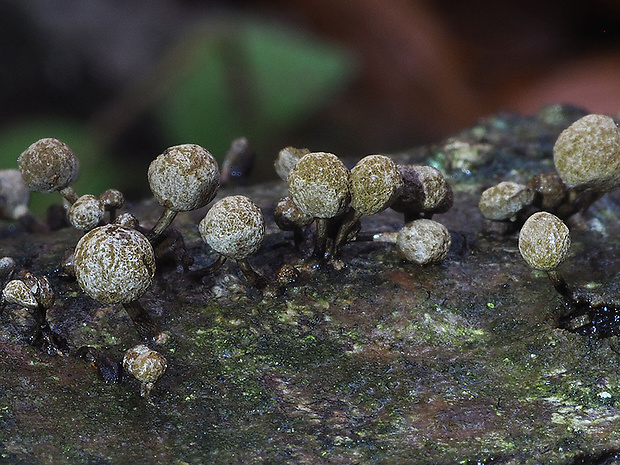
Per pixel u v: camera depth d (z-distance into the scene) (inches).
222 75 5.9
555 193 3.3
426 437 2.9
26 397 2.9
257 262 3.2
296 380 3.0
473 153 3.8
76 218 3.1
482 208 3.3
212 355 3.1
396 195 3.1
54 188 3.2
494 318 3.2
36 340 3.0
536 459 2.9
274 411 2.9
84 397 2.9
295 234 3.3
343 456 2.9
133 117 5.9
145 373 2.9
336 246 3.2
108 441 2.9
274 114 5.9
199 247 3.3
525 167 3.7
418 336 3.1
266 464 2.8
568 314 3.2
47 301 3.0
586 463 2.9
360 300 3.2
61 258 3.3
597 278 3.2
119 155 6.1
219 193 3.7
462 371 3.0
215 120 5.9
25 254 3.3
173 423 2.9
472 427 2.9
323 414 2.9
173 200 3.0
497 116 4.1
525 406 3.0
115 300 2.9
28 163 3.1
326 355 3.1
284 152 3.2
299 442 2.9
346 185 3.0
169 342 3.1
